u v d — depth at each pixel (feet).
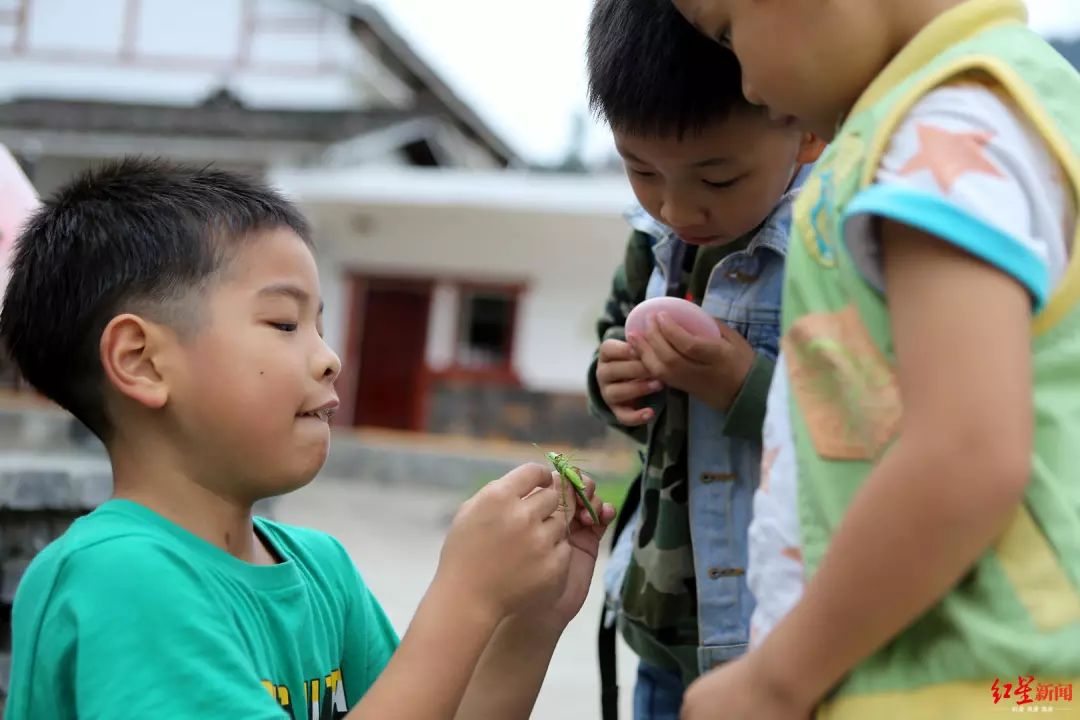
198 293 4.28
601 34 5.08
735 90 4.65
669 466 5.70
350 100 54.19
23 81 55.57
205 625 3.91
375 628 5.27
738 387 5.12
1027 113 3.30
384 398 46.24
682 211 5.10
